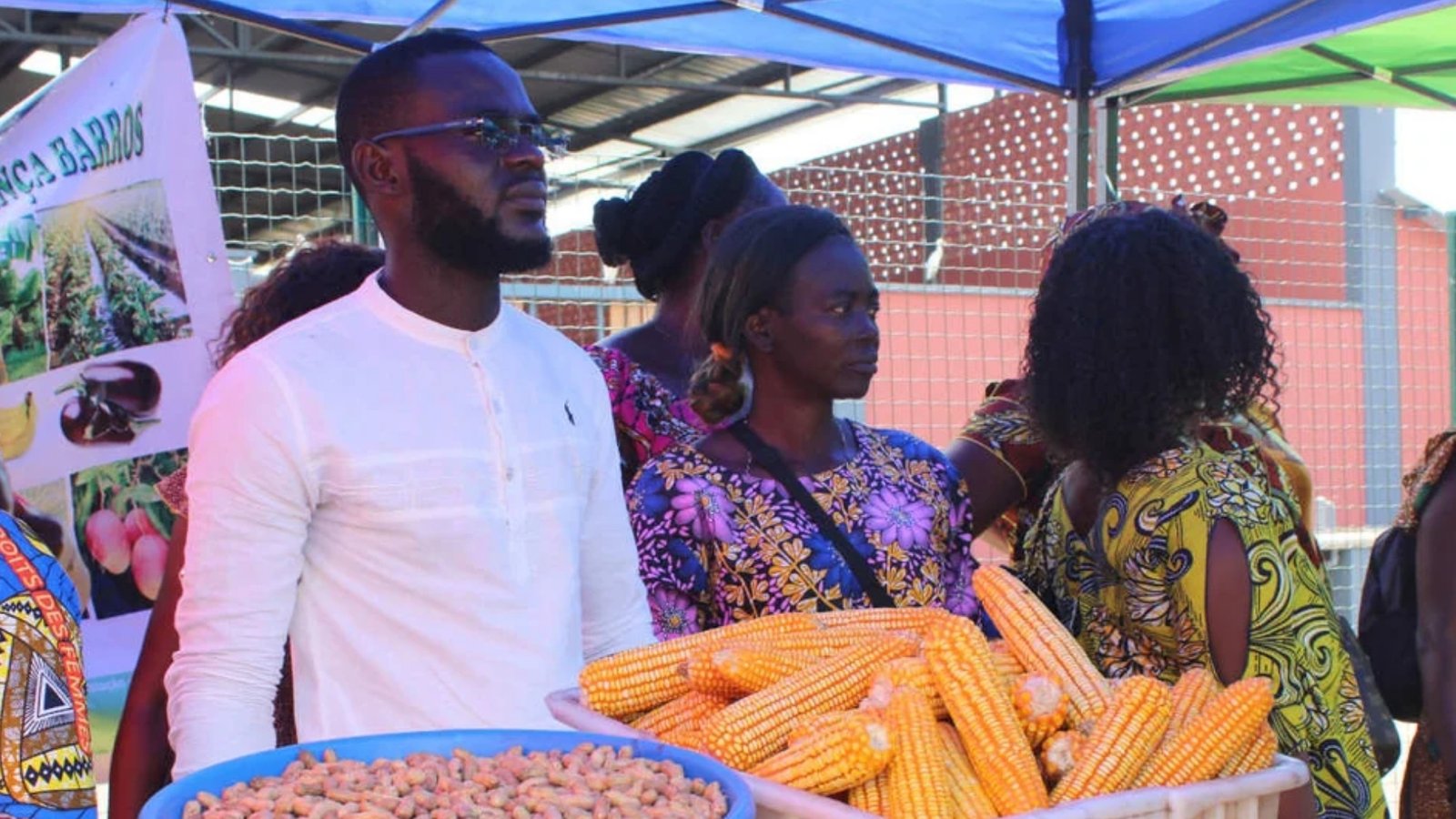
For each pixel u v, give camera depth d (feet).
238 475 7.10
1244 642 7.22
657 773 5.05
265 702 7.15
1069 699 5.72
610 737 5.43
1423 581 9.52
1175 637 7.53
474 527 7.45
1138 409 7.67
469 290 7.66
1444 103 20.49
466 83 7.49
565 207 32.24
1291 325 27.22
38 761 6.69
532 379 7.97
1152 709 5.49
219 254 11.92
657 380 11.50
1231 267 8.05
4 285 11.84
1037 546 8.90
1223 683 7.25
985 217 35.81
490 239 7.48
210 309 11.85
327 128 56.54
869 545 8.82
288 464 7.14
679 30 17.20
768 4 15.75
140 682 8.75
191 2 14.08
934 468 9.52
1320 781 7.27
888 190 40.45
